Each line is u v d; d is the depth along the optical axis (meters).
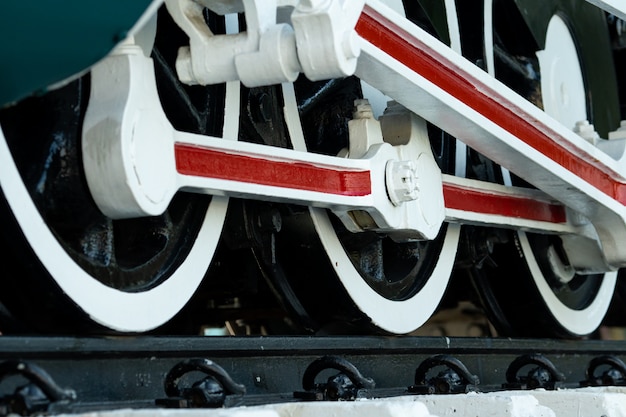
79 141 2.75
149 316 2.94
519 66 4.54
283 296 3.53
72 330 2.80
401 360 3.74
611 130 4.98
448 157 4.11
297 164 3.16
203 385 2.69
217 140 2.92
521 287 4.66
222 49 2.83
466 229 4.30
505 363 4.30
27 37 2.36
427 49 3.21
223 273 3.80
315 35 2.73
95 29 2.37
